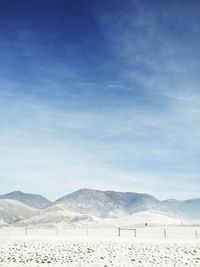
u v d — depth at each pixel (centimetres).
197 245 4666
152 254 3750
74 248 4262
